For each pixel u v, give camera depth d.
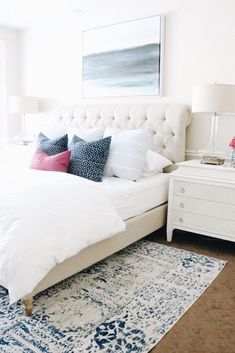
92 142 2.71
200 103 2.69
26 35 4.66
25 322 1.67
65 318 1.71
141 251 2.66
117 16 3.62
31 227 1.70
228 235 2.56
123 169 2.77
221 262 2.45
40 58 4.53
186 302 1.89
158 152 3.30
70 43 4.12
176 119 3.15
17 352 1.45
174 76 3.29
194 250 2.71
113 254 2.59
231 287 2.07
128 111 3.48
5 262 1.62
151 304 1.86
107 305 1.85
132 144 2.82
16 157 3.45
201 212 2.67
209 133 3.13
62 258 1.77
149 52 3.38
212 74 3.05
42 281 1.78
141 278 2.18
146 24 3.37
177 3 3.18
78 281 2.13
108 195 2.26
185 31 3.17
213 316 1.76
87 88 3.99
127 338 1.57
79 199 2.02
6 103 4.77
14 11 3.94
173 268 2.33
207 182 2.60
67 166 2.69
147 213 2.72
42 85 4.57
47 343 1.52
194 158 3.26
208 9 3.00
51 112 4.51
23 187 1.98
